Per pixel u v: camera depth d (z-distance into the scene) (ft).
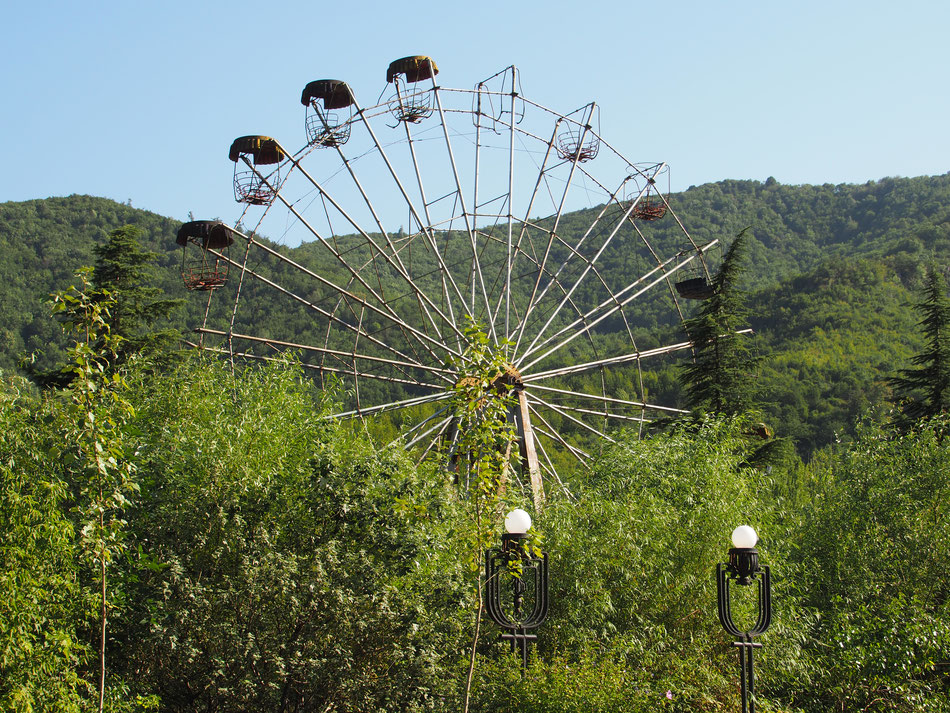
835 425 233.35
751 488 90.48
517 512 51.47
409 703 63.67
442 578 69.05
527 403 113.39
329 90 113.29
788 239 549.54
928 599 86.58
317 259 306.35
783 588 81.25
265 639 62.59
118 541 48.67
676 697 66.80
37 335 217.77
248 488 67.46
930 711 66.80
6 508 54.54
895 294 331.57
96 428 44.55
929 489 91.81
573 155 130.31
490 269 347.56
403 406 115.14
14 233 317.63
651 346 304.30
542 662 65.46
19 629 52.16
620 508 80.02
